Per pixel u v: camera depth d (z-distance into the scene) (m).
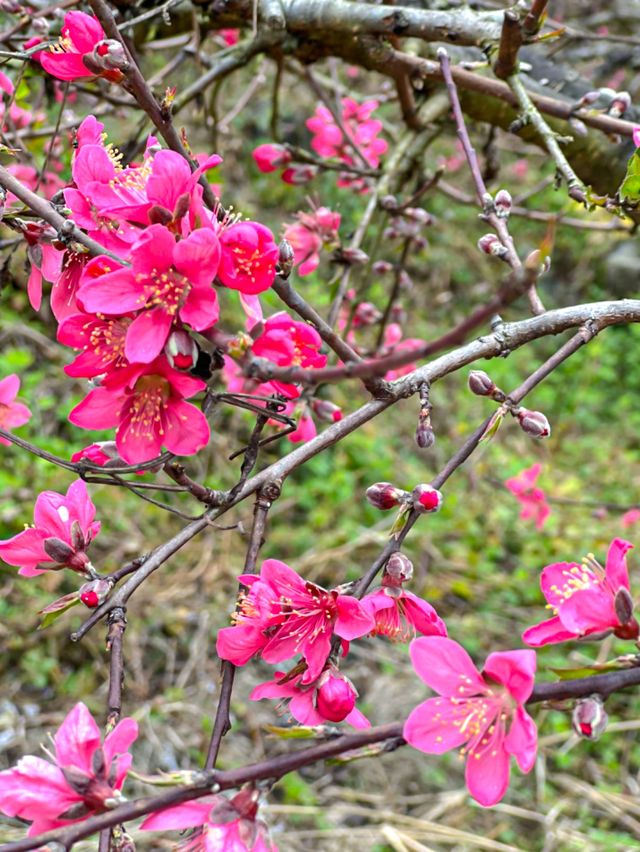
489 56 0.43
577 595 0.23
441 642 0.22
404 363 0.19
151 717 0.76
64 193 0.26
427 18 0.44
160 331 0.23
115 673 0.24
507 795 0.76
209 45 0.81
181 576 0.87
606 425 1.23
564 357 0.28
